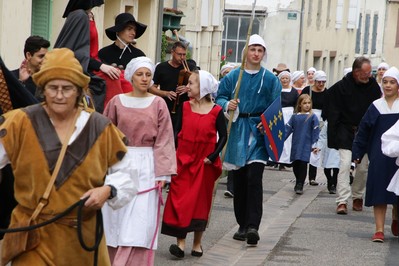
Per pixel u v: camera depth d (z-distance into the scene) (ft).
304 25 140.46
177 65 51.55
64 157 21.43
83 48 33.86
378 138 41.39
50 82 21.15
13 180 22.88
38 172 21.33
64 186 21.40
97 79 34.73
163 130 31.30
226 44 133.90
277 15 134.92
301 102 58.18
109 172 22.29
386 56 214.90
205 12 107.14
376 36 204.64
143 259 30.96
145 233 30.66
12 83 24.89
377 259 37.24
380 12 204.44
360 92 49.29
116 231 30.63
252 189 38.70
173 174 31.30
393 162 40.52
